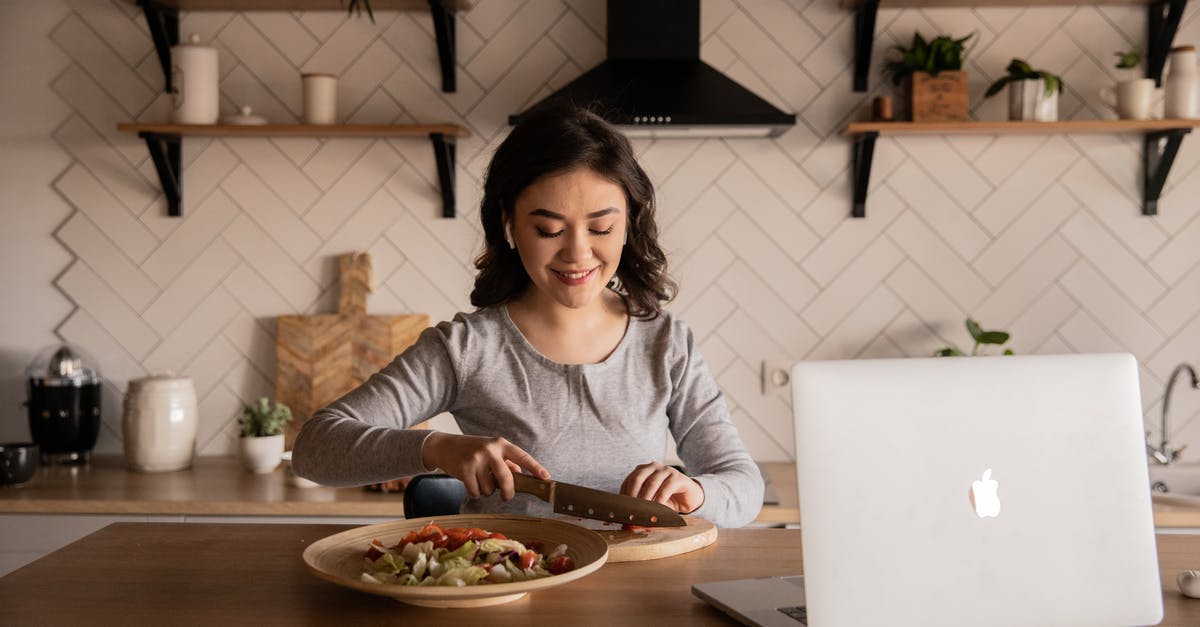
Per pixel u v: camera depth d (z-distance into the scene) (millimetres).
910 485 988
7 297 2963
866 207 2908
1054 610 1007
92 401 2832
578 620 1038
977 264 2906
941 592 983
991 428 1011
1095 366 1048
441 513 1694
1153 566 1035
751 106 2572
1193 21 2895
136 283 2959
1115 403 1046
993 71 2887
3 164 2949
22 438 2980
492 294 1670
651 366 1672
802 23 2889
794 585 1129
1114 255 2895
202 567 1225
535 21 2904
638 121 2545
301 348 2926
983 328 2912
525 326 1657
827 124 2895
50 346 2904
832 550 972
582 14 2896
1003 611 995
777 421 2941
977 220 2902
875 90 2891
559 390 1620
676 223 2918
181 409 2793
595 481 1601
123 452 2979
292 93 2934
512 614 1054
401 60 2920
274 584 1157
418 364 1627
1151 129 2709
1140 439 1049
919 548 983
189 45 2795
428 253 2932
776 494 2535
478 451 1295
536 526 1264
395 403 1585
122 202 2949
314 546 1152
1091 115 2883
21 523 2449
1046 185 2895
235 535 1379
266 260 2951
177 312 2961
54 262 2963
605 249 1480
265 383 2969
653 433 1641
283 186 2939
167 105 2924
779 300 2922
